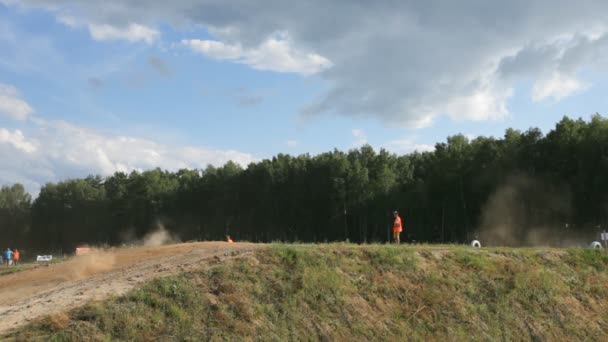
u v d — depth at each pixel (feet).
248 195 259.39
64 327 34.12
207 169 284.20
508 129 185.88
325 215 233.76
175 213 277.23
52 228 314.35
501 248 62.90
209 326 37.22
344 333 41.16
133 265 57.67
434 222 202.80
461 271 52.39
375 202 217.56
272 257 47.11
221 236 263.90
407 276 49.39
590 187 150.20
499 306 48.85
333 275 45.93
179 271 44.06
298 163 242.37
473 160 188.85
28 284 61.46
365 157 239.91
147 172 285.64
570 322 49.98
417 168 238.27
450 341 43.57
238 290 41.34
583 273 57.67
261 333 38.29
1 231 333.21
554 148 163.22
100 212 304.91
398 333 42.91
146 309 37.06
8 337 32.99
